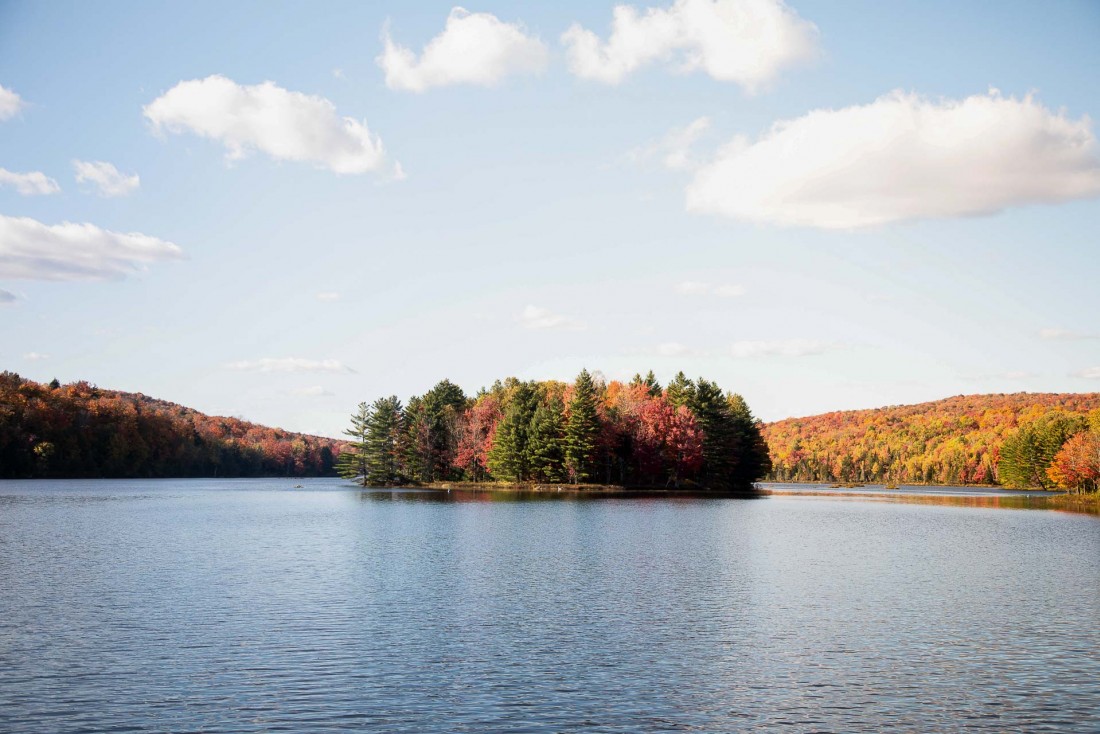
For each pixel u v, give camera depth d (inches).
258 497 5310.0
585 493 5718.5
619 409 6643.7
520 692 978.1
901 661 1125.7
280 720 879.7
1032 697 978.1
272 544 2404.0
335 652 1139.9
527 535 2699.3
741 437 6894.7
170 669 1054.4
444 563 1999.3
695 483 6397.6
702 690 995.3
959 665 1107.3
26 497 5027.1
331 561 2025.1
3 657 1104.2
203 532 2783.0
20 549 2267.5
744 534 2817.4
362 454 7150.6
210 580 1721.2
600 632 1272.1
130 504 4394.7
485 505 4357.8
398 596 1545.3
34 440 7790.4
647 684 1016.2
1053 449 7578.7
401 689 984.3
